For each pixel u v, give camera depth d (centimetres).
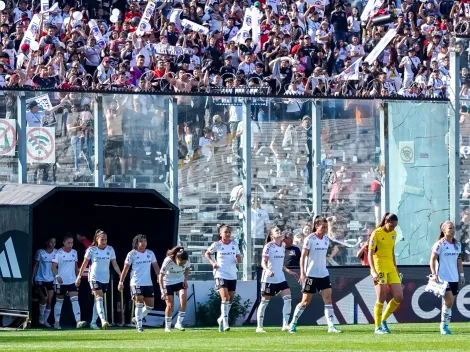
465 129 3066
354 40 3934
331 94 3006
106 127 2803
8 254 2547
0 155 2722
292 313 2700
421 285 2764
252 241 2886
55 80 3122
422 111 3027
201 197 2862
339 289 2733
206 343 1914
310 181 2936
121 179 2814
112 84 3042
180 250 2409
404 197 3008
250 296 2828
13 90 2728
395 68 3872
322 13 4047
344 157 2962
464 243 3042
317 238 2295
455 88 3030
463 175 3061
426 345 1817
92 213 2948
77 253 2859
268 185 2908
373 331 2358
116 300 2759
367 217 2981
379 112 2994
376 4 4053
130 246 2908
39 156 2755
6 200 2567
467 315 2791
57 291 2631
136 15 3766
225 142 2886
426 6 4288
